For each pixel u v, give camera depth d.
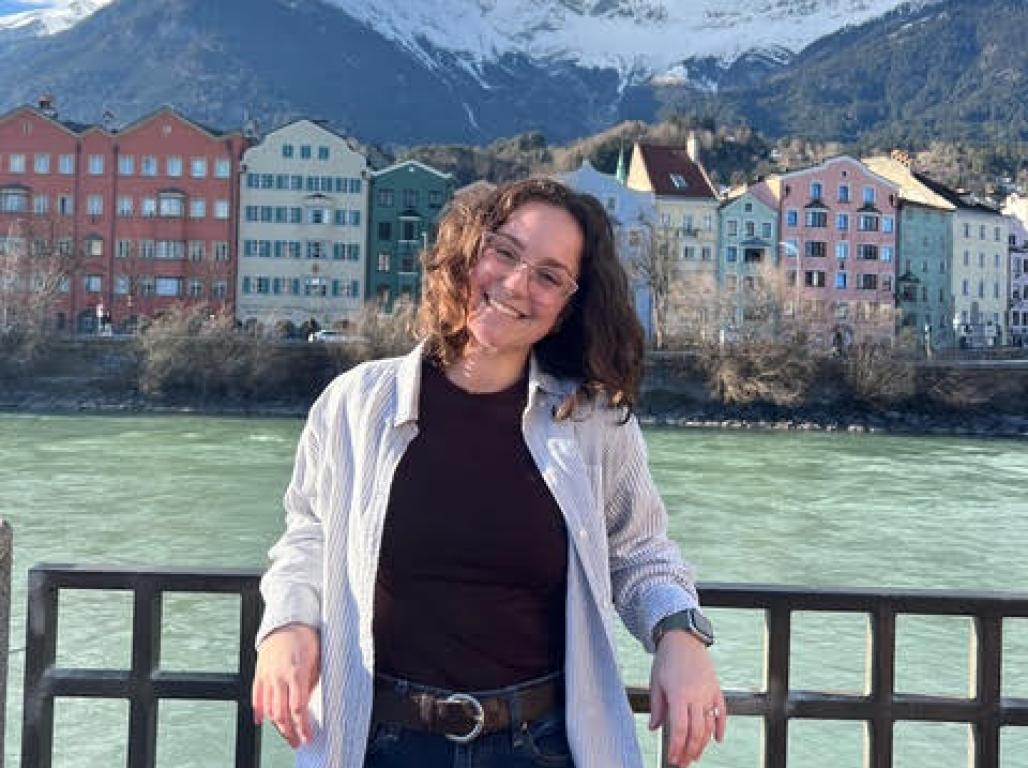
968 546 23.45
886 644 2.85
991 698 2.85
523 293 2.40
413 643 2.32
